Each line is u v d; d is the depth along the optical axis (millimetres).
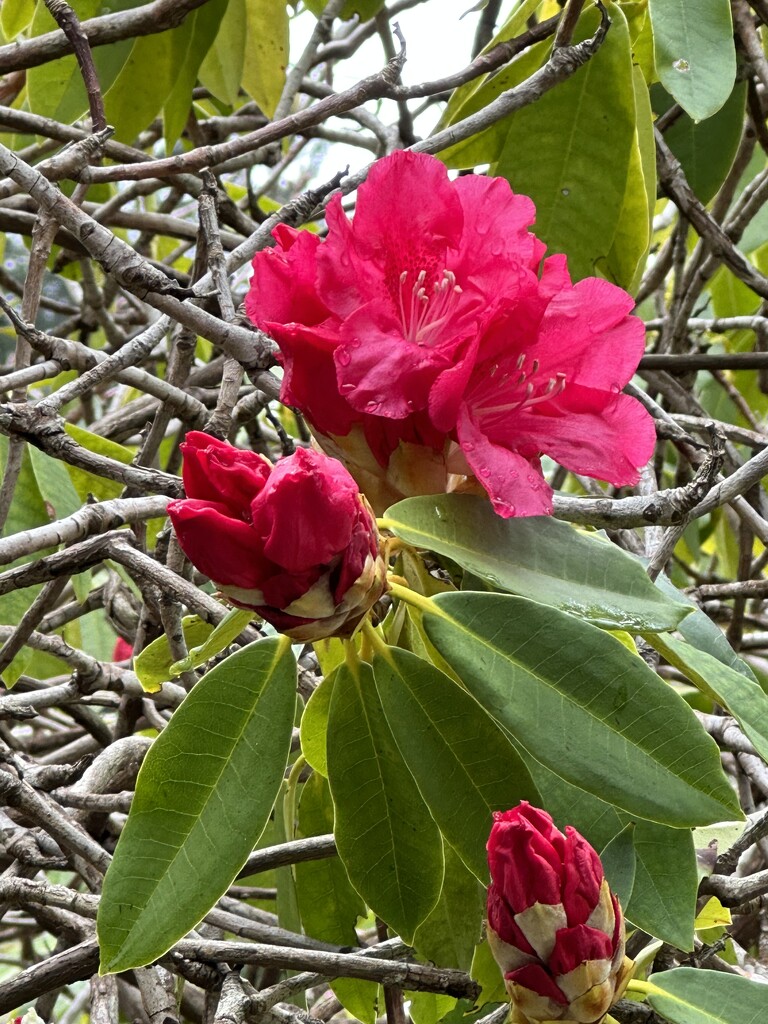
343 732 623
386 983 660
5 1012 654
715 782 551
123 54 1051
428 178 598
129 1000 938
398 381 567
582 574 596
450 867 668
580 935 554
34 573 727
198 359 1631
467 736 600
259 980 841
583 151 936
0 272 1539
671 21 846
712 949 687
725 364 1036
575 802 632
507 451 581
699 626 736
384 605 703
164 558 896
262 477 527
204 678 595
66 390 739
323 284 589
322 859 776
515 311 588
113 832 919
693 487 644
